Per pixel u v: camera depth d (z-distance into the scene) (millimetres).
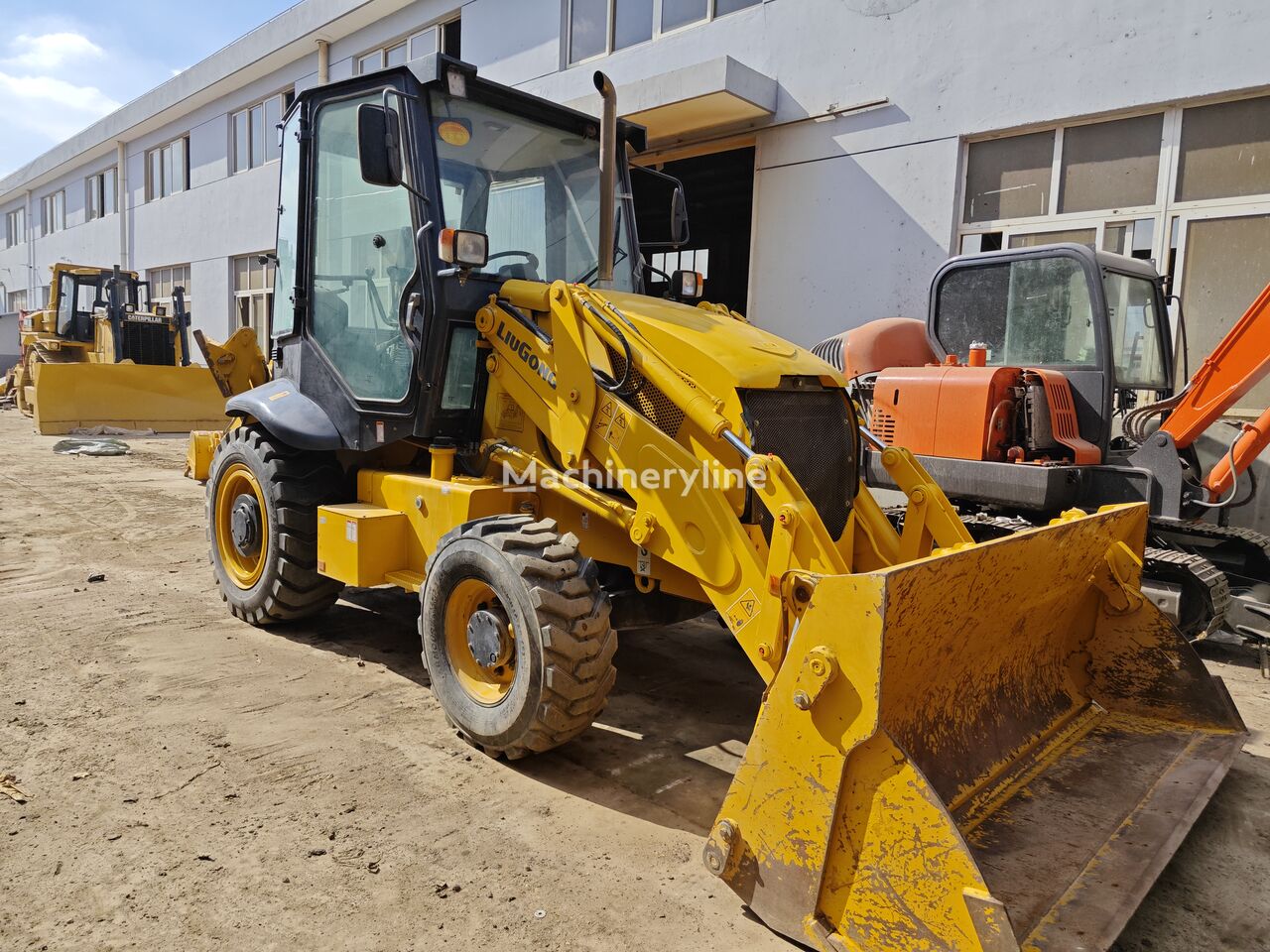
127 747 3248
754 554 2861
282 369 4977
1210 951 2355
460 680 3389
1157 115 6961
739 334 3451
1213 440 5449
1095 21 7031
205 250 18688
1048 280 5348
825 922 2184
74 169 24688
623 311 3418
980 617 2693
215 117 18031
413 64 3746
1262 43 6305
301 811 2848
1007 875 2307
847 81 8508
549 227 4211
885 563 3396
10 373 19922
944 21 7848
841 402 3490
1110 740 3180
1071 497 4824
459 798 2984
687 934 2314
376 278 4059
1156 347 5875
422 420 3834
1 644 4285
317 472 4473
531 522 3307
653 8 10039
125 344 15602
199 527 7219
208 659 4191
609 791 3090
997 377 4961
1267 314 4680
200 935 2229
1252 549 5152
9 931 2211
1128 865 2359
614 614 3631
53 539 6582
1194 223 6855
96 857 2549
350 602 5312
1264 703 4156
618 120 4504
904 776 2070
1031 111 7410
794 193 9070
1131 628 3422
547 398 3549
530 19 11273
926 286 8148
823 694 2182
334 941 2229
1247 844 2895
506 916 2355
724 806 2371
